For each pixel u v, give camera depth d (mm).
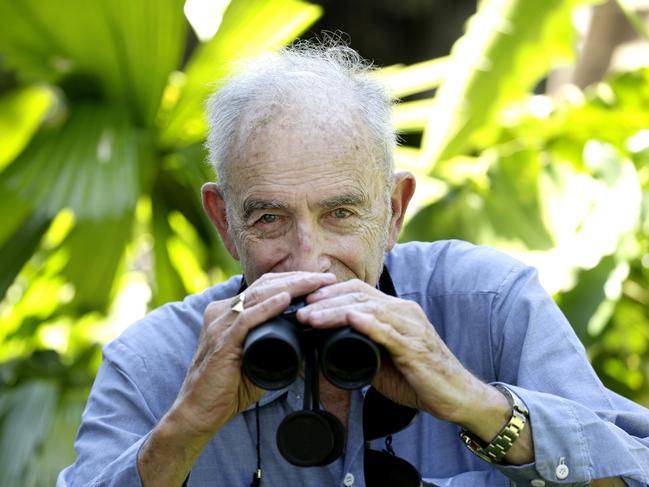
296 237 3160
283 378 2771
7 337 6984
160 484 3061
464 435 3105
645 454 3186
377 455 3246
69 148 6480
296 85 3227
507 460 3072
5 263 6680
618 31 8523
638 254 6344
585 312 6223
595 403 3297
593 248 6332
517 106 7090
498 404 3016
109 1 6270
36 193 6227
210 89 6453
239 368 2918
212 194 3514
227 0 6715
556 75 8914
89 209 6121
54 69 6773
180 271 6953
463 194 6703
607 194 6449
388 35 12953
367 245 3215
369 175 3213
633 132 6922
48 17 6418
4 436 6043
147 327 3639
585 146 6793
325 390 3387
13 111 7812
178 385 3533
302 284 2885
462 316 3557
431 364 2898
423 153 7020
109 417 3447
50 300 6934
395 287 3660
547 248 6438
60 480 3414
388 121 3340
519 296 3508
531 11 7020
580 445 3059
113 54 6586
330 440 2826
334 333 2797
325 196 3137
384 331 2818
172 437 3010
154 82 6660
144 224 6941
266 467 3418
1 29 6527
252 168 3174
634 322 6594
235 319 2938
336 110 3201
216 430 3016
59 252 6730
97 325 7195
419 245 3783
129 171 6336
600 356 6762
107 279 6863
